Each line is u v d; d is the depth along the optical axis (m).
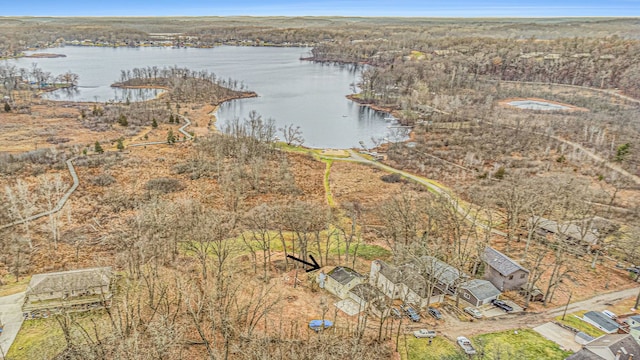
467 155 118.44
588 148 125.06
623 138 130.75
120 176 98.12
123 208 81.50
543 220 75.75
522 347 45.38
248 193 93.50
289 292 54.91
